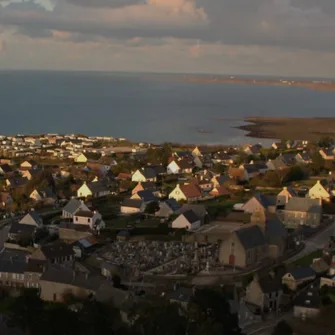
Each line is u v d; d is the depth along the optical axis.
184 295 110.25
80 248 153.50
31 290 127.50
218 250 153.38
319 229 178.12
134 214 198.38
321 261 137.50
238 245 140.62
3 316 103.12
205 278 132.00
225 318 102.12
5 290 128.62
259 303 116.50
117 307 107.19
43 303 114.62
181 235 168.25
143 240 166.38
